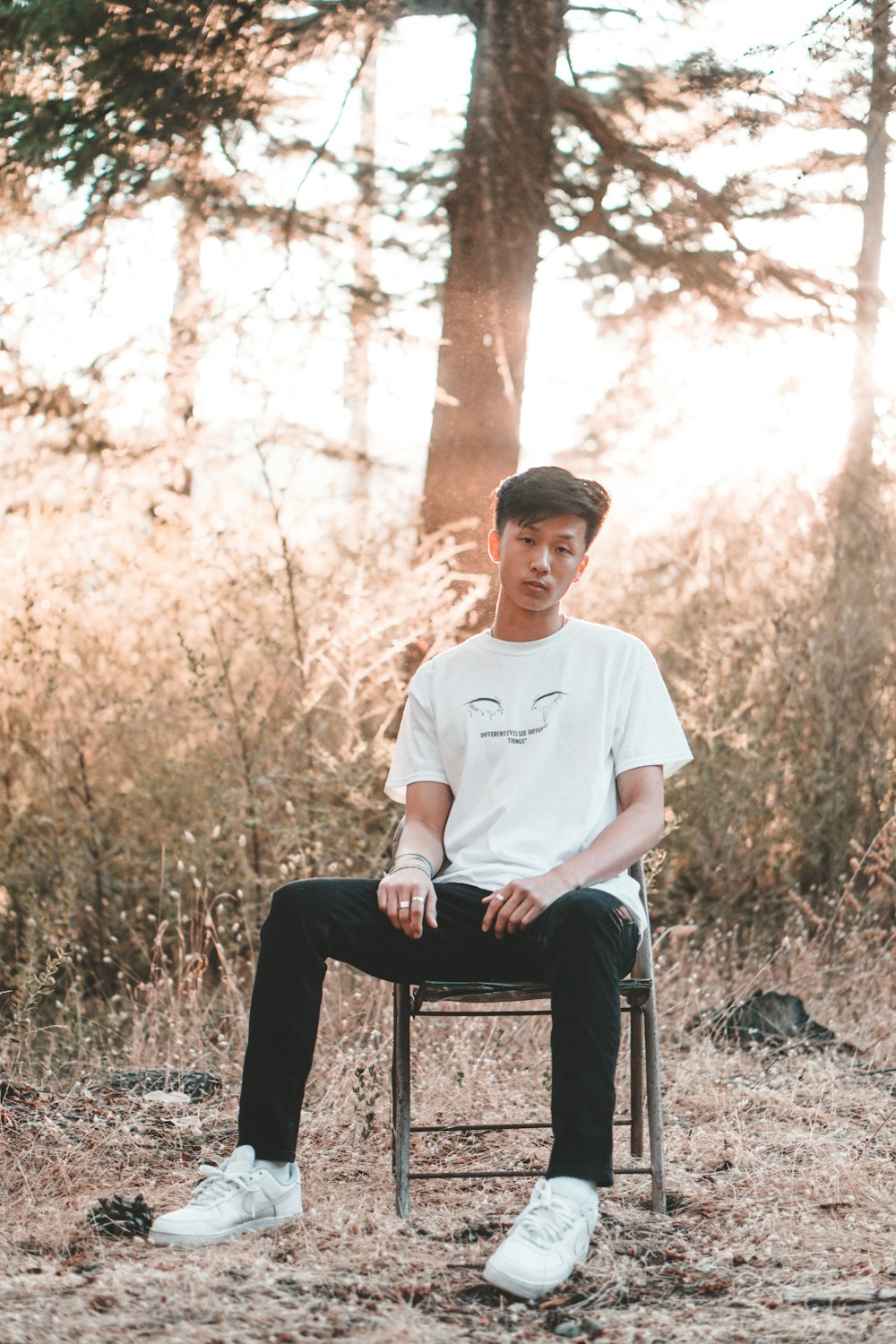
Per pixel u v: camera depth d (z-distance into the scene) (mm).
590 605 6852
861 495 6574
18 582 5754
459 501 5793
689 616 6680
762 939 5273
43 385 5789
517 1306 2277
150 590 5961
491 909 2609
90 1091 3615
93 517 5957
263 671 5805
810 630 6137
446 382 5805
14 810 5648
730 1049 4133
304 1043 2662
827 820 5859
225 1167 2633
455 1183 2959
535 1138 3281
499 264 5648
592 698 2881
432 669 3021
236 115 5395
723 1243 2582
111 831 5777
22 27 5133
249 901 5023
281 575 5633
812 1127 3287
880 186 5707
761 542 6926
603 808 2857
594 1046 2498
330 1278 2365
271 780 5258
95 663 5844
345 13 5258
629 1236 2607
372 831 5320
